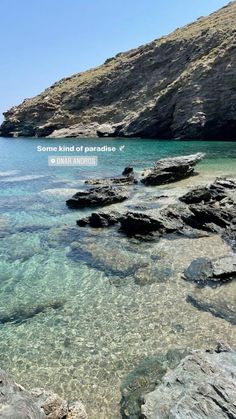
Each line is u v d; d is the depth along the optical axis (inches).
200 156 1744.6
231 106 3353.8
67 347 515.2
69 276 729.6
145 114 4055.1
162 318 567.8
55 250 864.3
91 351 503.8
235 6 4852.4
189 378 380.2
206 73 3508.9
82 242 902.4
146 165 2084.2
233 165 1841.8
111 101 4921.3
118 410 405.4
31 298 653.9
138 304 611.5
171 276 697.0
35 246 893.2
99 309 604.7
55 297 651.5
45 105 5423.2
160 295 634.2
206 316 565.9
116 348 506.3
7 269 773.3
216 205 1034.1
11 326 572.7
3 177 1855.3
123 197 1256.8
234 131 3444.9
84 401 420.5
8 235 973.2
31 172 2012.8
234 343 499.2
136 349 501.4
